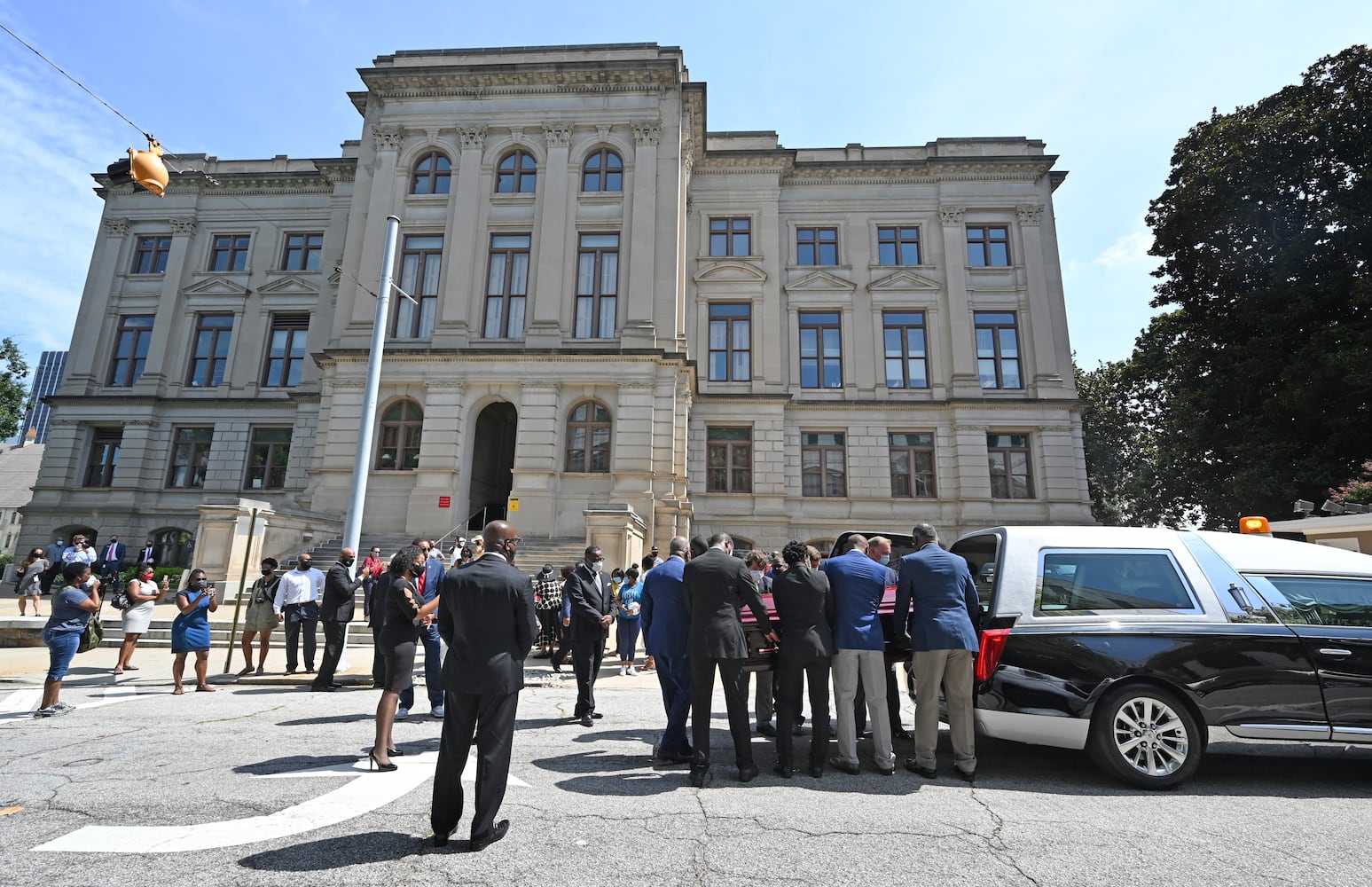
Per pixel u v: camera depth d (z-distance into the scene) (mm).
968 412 27578
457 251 24094
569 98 25469
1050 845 4020
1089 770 5793
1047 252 29219
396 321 24000
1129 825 4387
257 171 32469
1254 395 22859
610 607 11648
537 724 7602
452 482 21891
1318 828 4359
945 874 3600
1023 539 6105
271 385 30250
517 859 3723
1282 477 21250
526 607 4227
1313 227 21734
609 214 24531
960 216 29516
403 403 23172
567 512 21922
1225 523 25625
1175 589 5699
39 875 3436
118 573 23547
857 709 7133
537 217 24562
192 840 3949
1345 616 5598
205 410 29906
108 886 3318
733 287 29188
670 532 21562
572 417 22969
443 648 7922
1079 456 27047
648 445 22000
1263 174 22531
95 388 30266
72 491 29156
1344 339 20203
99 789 4926
